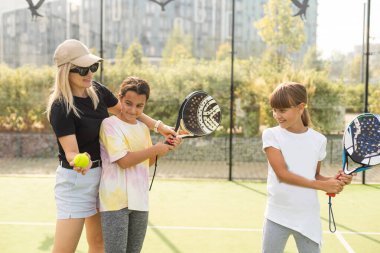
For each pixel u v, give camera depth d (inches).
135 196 101.6
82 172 92.4
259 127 380.2
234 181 280.4
